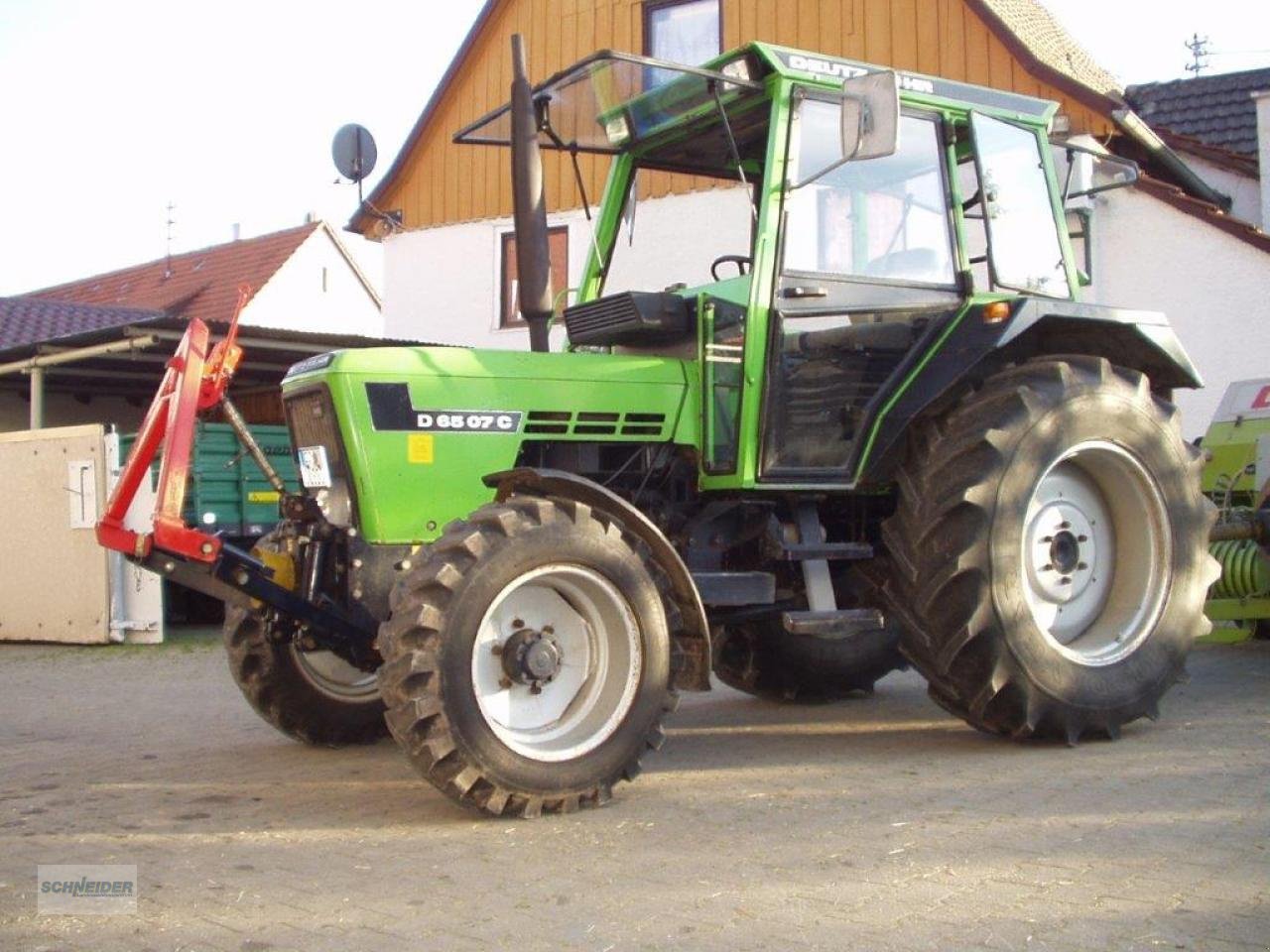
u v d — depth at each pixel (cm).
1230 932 307
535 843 400
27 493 1134
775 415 518
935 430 543
